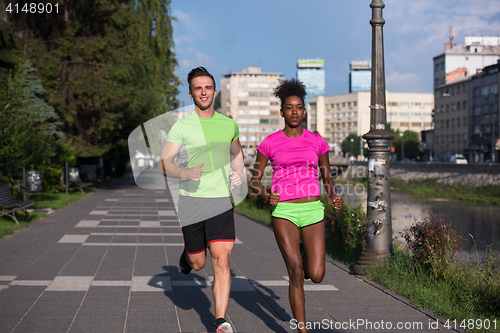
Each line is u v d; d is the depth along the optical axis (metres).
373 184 6.55
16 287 5.42
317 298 5.23
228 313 4.65
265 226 11.91
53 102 20.50
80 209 15.34
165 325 4.21
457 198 39.19
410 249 6.39
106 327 4.13
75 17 22.50
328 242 9.03
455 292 5.30
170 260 7.25
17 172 12.88
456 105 81.31
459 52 93.25
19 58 17.83
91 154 23.77
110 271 6.36
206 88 4.01
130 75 25.86
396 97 140.75
